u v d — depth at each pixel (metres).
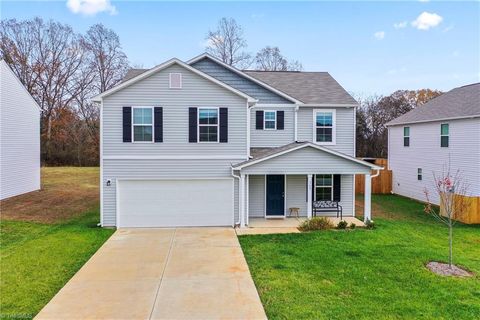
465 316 6.46
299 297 7.25
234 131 14.08
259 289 7.68
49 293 7.50
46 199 19.39
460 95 20.27
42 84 38.44
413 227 13.90
